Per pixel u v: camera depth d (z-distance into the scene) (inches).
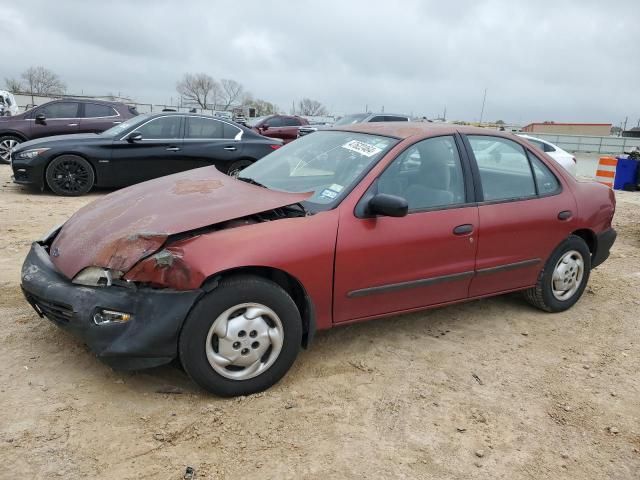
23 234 249.1
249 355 122.5
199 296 116.4
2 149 503.8
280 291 124.0
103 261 117.9
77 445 105.3
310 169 155.6
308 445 110.0
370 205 134.6
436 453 110.3
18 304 165.6
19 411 114.1
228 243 119.5
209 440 109.5
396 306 146.3
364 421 119.0
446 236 147.9
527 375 143.9
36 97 2095.2
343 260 132.2
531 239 168.1
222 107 2630.4
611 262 259.9
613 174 506.6
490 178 162.7
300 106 2625.5
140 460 102.7
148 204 135.6
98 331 114.4
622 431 121.7
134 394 123.3
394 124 168.6
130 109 531.5
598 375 146.2
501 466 107.8
